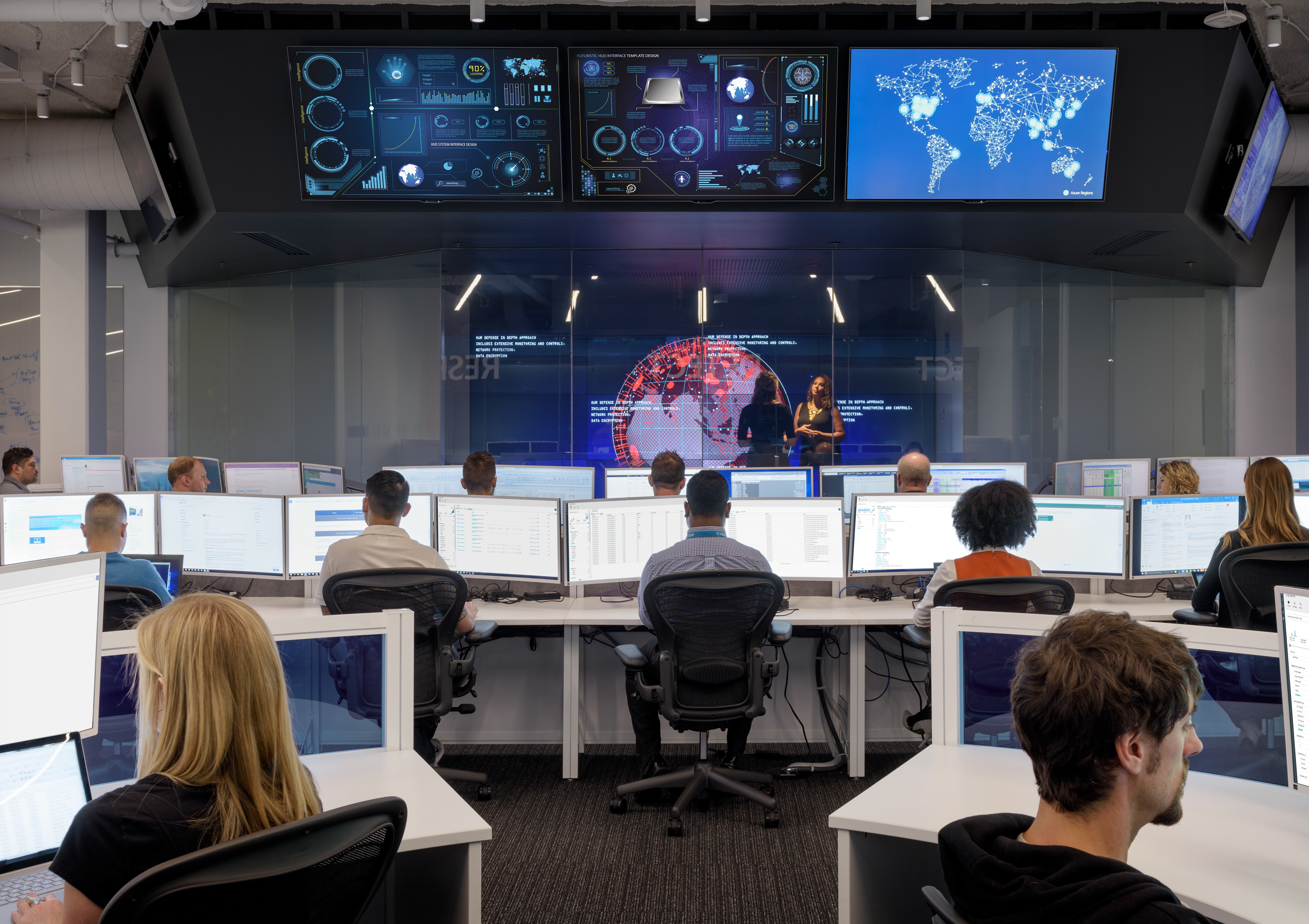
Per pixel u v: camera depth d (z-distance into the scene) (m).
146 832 0.99
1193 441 7.42
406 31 5.14
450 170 5.37
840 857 1.54
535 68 5.16
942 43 5.21
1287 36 5.39
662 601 2.69
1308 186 6.70
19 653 1.22
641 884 2.47
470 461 3.70
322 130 5.25
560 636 3.62
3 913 1.16
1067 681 0.84
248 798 1.05
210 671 1.05
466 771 3.23
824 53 5.12
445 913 1.57
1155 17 5.36
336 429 7.30
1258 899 1.21
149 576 2.61
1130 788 0.84
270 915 0.98
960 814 1.50
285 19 5.30
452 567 3.55
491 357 7.05
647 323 7.00
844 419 7.03
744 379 7.02
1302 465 4.87
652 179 5.41
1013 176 5.41
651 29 5.36
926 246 6.78
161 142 5.57
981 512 2.56
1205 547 3.54
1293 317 7.48
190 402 7.62
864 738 3.32
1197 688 0.86
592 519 3.46
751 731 3.63
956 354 7.04
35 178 6.21
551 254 6.96
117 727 1.58
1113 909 0.75
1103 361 7.29
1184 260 6.76
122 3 4.43
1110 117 5.23
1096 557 3.48
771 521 3.50
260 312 7.46
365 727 1.83
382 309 7.17
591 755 3.56
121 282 7.61
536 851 2.68
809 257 6.97
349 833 1.02
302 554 3.47
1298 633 1.33
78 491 5.82
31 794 1.23
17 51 5.40
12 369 7.60
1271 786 1.62
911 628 2.99
